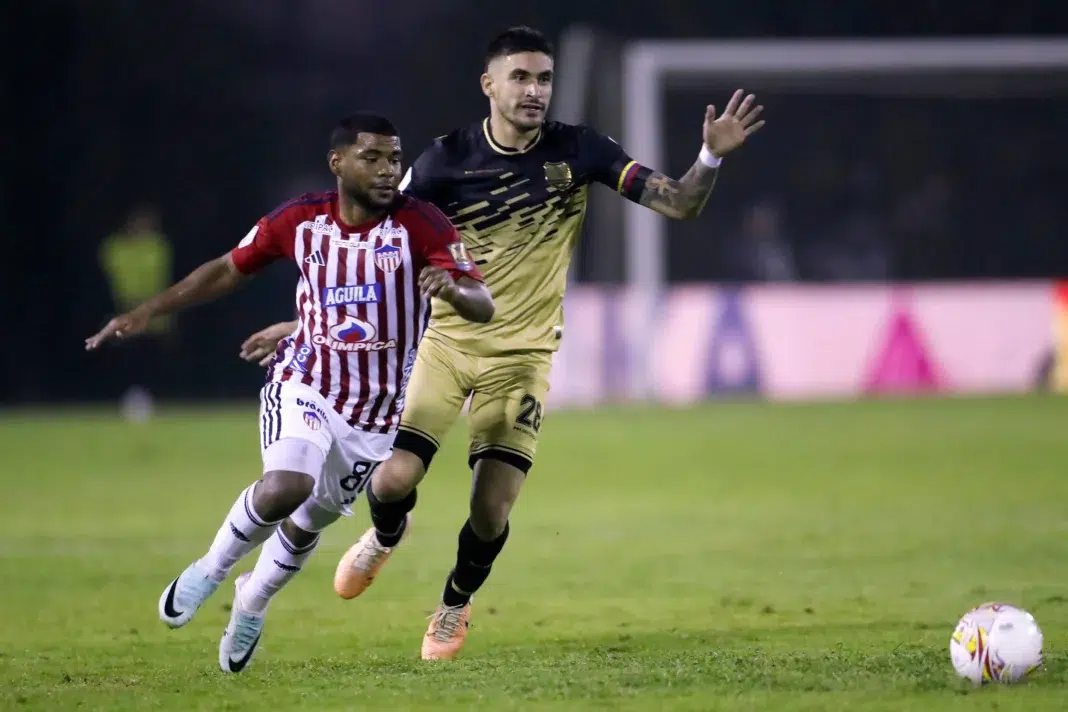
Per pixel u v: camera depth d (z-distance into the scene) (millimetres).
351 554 24516
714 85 86500
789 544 36062
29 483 51656
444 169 23359
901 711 17172
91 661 22344
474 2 115125
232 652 20781
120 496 47906
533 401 23094
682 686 18875
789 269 103625
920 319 82375
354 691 19062
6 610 27719
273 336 22516
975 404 75500
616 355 80812
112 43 110562
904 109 116562
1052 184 115188
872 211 115000
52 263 105062
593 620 25984
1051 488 46562
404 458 23016
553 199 23234
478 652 22984
